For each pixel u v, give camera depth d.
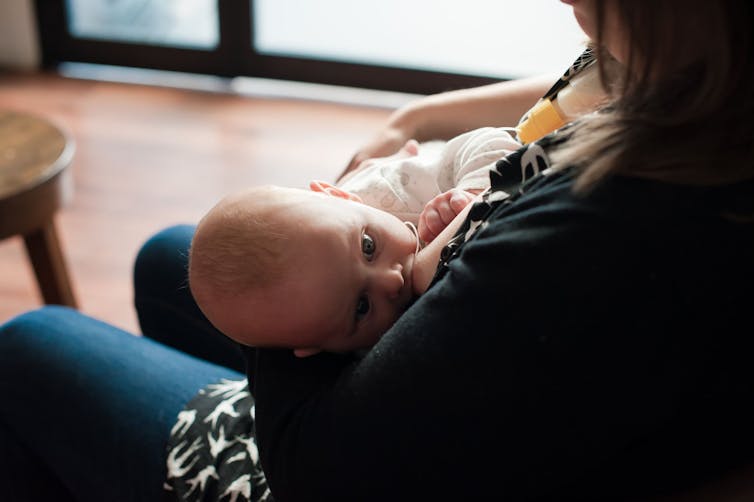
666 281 0.51
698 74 0.52
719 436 0.57
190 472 0.79
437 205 0.77
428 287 0.67
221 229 0.70
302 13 2.93
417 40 2.85
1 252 2.04
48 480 0.94
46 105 2.70
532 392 0.54
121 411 0.84
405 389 0.59
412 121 1.07
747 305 0.51
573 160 0.56
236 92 2.82
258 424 0.70
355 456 0.61
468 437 0.57
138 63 2.90
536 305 0.54
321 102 2.78
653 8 0.50
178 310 1.08
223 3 2.71
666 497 0.60
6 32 2.86
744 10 0.48
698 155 0.50
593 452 0.56
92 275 1.96
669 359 0.52
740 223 0.50
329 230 0.69
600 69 0.56
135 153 2.45
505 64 2.76
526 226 0.55
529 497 0.60
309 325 0.68
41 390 0.87
